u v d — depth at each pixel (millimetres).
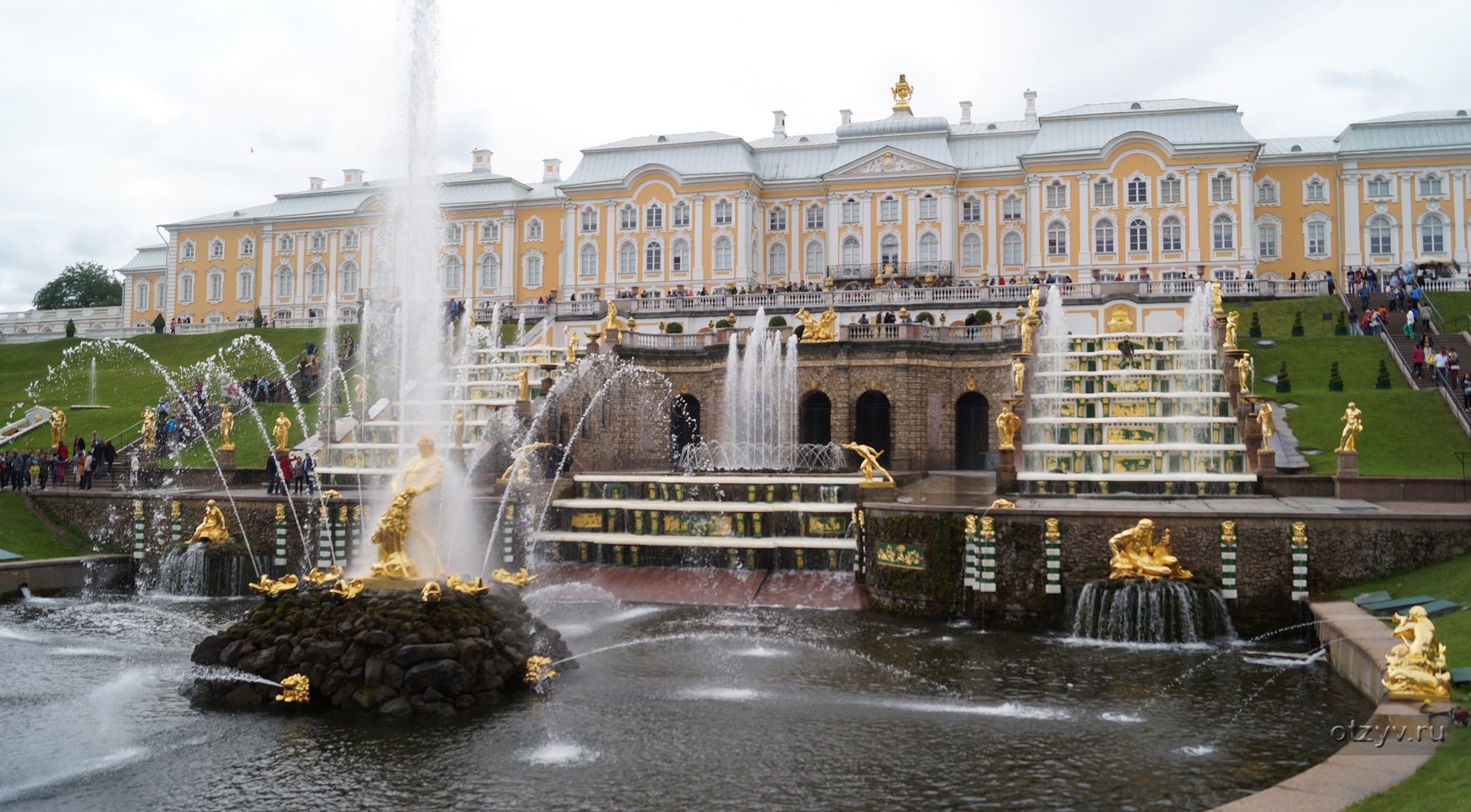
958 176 83312
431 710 19984
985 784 16406
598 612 30484
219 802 15938
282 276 101562
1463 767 13695
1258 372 51531
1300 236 79750
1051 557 27938
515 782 16594
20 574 35156
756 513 34875
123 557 38781
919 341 53125
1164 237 77562
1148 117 79625
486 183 97438
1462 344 50125
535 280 94812
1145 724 19406
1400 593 25188
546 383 47062
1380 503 31062
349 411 54812
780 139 93312
